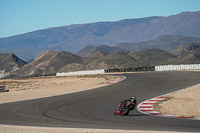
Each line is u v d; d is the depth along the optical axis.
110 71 161.25
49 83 99.25
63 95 54.78
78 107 40.91
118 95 52.62
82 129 26.75
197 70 111.88
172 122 29.98
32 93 61.56
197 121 30.42
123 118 32.72
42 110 38.81
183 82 69.44
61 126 28.69
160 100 45.25
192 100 43.84
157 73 108.69
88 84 79.44
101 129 26.73
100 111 37.59
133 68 148.38
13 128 27.80
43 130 26.64
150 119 31.88
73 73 183.38
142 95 51.78
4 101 49.91
